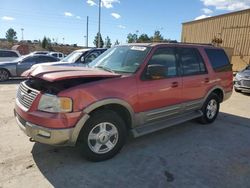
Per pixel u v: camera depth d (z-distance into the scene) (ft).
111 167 12.06
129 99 12.79
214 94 19.30
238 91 37.04
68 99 10.87
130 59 14.42
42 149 13.60
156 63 14.37
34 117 11.06
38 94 11.24
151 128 14.40
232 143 15.75
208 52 18.80
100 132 12.22
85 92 11.27
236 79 36.45
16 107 12.57
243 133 17.74
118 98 12.25
